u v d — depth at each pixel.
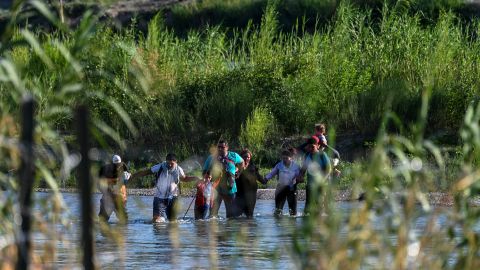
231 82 59.69
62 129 45.81
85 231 12.43
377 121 56.03
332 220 13.83
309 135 56.81
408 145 14.47
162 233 33.50
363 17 64.06
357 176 14.25
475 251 14.51
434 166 46.66
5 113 13.70
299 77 59.59
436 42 60.84
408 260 14.02
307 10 89.75
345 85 58.34
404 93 56.72
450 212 14.92
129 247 29.00
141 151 55.16
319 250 13.85
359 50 61.59
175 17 95.00
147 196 48.50
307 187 39.31
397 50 60.66
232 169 39.72
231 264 24.91
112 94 52.72
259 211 42.59
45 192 45.53
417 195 14.08
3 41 14.07
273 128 56.81
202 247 28.91
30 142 12.05
